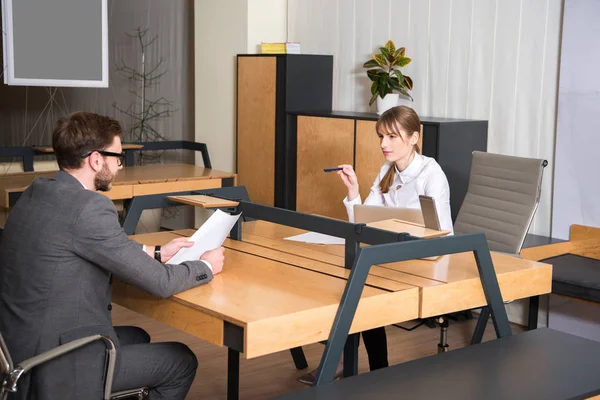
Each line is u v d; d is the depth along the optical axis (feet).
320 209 16.83
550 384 6.98
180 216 21.70
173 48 21.36
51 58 17.35
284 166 17.72
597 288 11.30
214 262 7.95
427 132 14.42
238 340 6.53
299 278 7.92
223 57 19.43
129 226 9.98
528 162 12.02
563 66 13.41
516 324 14.28
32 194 7.36
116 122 7.74
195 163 21.13
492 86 15.02
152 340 12.94
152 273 7.09
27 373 6.88
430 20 16.07
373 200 12.18
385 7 17.01
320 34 18.56
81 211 7.03
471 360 7.60
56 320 6.93
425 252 7.41
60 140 7.42
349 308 6.86
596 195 13.12
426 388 6.81
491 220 12.33
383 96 16.10
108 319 7.34
